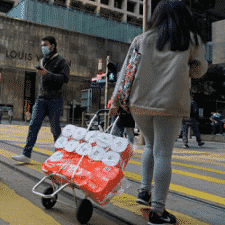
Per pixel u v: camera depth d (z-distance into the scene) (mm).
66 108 31859
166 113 1646
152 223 1752
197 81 14812
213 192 2795
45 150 5629
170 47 1670
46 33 30844
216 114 13562
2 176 3238
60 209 2170
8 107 28953
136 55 1827
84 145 1976
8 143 6637
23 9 30656
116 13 44406
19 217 1966
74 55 32281
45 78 3648
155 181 1753
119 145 1922
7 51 28812
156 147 1779
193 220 1990
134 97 1775
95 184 1729
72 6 40750
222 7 8859
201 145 8477
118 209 2164
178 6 1717
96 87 13133
